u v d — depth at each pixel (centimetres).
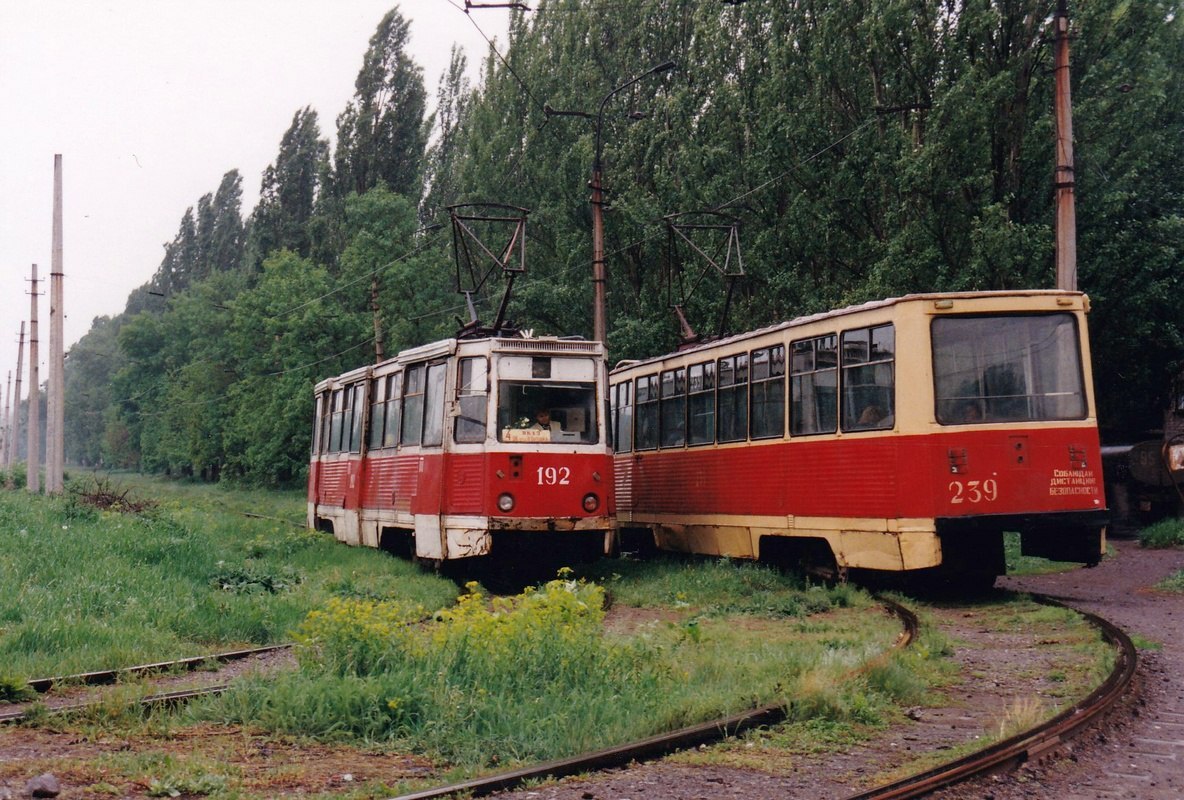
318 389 2811
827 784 645
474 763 689
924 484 1420
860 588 1546
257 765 683
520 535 1725
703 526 1975
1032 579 1864
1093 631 1142
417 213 5800
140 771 648
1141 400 2941
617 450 2416
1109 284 2530
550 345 1773
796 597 1468
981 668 1010
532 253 3803
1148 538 2373
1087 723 757
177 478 9019
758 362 1809
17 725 781
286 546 2123
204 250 9681
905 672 909
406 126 6041
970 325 1454
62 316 3350
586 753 691
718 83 3186
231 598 1395
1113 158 2523
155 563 1652
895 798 594
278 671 912
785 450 1708
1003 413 1442
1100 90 2484
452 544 1761
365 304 5559
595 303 2634
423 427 1914
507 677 855
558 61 3953
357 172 6053
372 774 668
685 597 1545
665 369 2180
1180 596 1534
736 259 2945
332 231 6128
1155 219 2538
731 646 1091
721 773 666
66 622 1137
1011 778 646
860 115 2698
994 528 1412
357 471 2306
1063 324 1476
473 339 1809
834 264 2756
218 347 7494
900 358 1457
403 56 6097
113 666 1022
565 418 1759
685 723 770
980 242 2284
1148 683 911
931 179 2406
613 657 923
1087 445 1454
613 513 1773
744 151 3058
